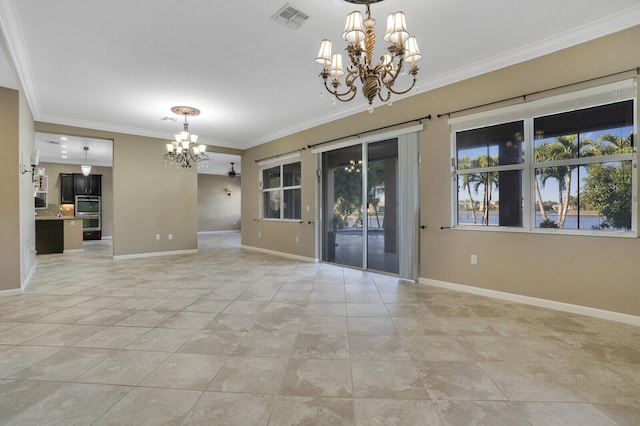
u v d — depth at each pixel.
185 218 7.32
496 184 3.64
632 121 2.82
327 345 2.39
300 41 3.18
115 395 1.76
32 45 3.18
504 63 3.49
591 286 2.98
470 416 1.58
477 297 3.63
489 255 3.66
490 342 2.43
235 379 1.92
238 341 2.46
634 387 1.82
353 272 5.08
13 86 3.66
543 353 2.24
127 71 3.81
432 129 4.15
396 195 4.80
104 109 5.20
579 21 2.86
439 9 2.67
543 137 3.31
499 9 2.68
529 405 1.67
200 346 2.37
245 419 1.56
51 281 4.48
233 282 4.40
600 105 2.96
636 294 2.75
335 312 3.14
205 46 3.26
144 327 2.75
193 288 4.08
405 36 2.22
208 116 5.64
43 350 2.30
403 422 1.54
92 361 2.14
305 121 5.95
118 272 5.10
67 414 1.60
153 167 6.86
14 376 1.95
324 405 1.67
